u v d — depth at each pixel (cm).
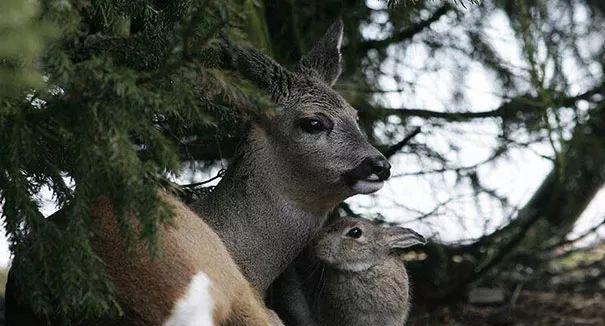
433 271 1895
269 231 1120
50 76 820
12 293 955
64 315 895
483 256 1923
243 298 945
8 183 860
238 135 1155
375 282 1326
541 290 2009
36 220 859
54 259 859
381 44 1800
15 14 744
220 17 844
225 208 1116
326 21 1769
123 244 895
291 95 1122
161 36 978
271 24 1736
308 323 1289
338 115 1126
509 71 1852
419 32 1812
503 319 1836
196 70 836
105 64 810
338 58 1197
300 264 1292
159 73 835
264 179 1119
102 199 920
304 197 1126
